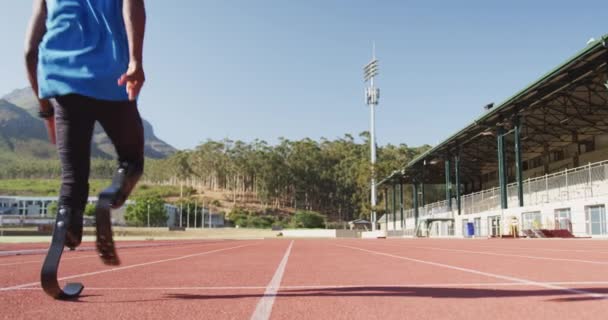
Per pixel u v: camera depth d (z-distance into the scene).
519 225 32.69
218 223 151.00
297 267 5.27
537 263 5.60
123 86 2.43
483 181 67.62
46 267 2.38
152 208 125.44
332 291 2.96
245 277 4.04
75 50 2.36
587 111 35.41
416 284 3.34
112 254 2.38
